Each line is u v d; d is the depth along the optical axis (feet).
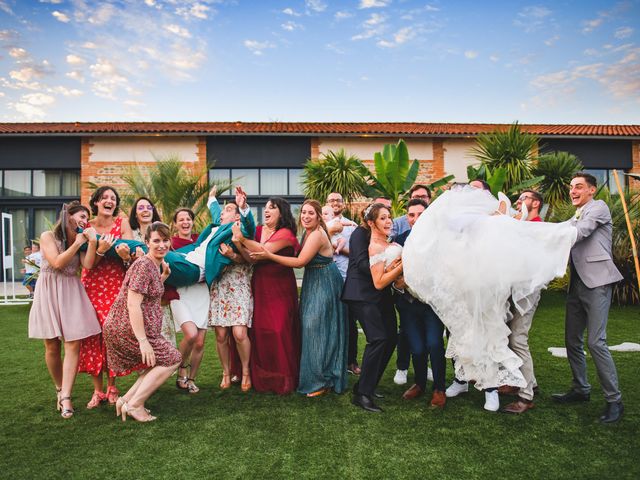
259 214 50.16
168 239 11.53
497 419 11.39
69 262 11.93
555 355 17.47
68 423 11.32
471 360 11.23
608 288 11.39
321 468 9.02
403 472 8.85
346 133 48.49
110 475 8.79
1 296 40.01
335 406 12.42
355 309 12.52
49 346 12.09
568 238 11.16
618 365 15.79
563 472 8.78
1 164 49.60
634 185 49.67
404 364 14.35
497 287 10.96
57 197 50.49
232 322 13.44
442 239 11.25
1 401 12.96
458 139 49.98
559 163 38.47
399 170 33.53
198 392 13.67
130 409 11.31
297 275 47.96
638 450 9.63
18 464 9.22
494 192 31.35
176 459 9.41
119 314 11.25
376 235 12.50
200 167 49.42
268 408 12.29
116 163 48.96
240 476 8.73
